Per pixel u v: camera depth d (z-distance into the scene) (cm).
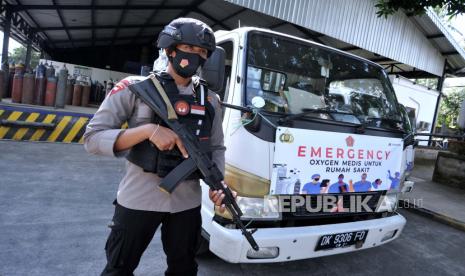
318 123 274
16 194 427
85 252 312
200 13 1341
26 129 677
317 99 304
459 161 779
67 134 710
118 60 2367
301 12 819
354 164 289
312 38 1170
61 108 805
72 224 366
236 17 1239
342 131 286
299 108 288
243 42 280
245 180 247
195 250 191
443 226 538
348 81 333
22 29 1570
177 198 174
